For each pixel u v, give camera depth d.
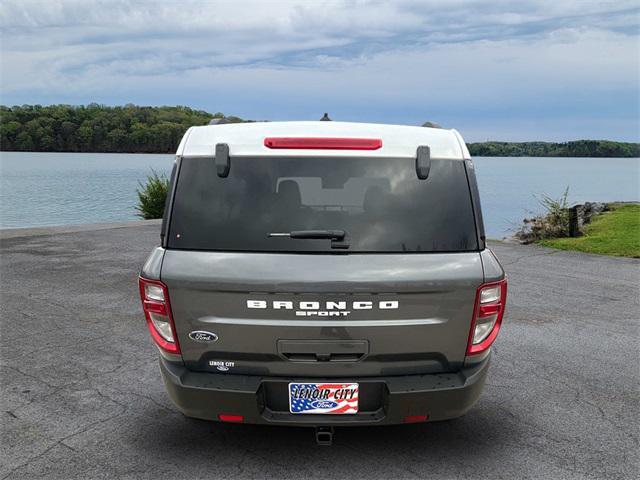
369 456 3.45
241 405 2.95
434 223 2.98
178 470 3.27
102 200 42.50
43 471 3.26
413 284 2.85
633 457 3.47
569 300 7.70
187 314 2.95
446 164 3.09
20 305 7.21
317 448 3.54
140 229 15.26
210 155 3.10
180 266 2.93
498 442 3.65
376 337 2.91
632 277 9.30
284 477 3.20
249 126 3.20
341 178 3.02
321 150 3.06
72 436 3.70
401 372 3.00
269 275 2.85
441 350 2.98
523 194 49.31
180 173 3.09
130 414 4.04
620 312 7.08
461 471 3.28
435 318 2.92
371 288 2.84
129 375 4.82
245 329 2.92
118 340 5.80
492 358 5.34
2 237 13.48
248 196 3.01
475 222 3.02
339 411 2.99
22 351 5.44
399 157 3.06
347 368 2.95
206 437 3.68
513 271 9.80
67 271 9.45
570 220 13.89
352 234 2.94
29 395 4.38
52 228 15.32
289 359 2.94
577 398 4.41
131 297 7.67
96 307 7.14
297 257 2.90
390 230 2.95
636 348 5.67
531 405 4.26
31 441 3.62
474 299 2.93
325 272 2.85
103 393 4.42
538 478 3.21
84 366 5.04
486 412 4.12
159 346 3.06
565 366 5.14
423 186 3.04
